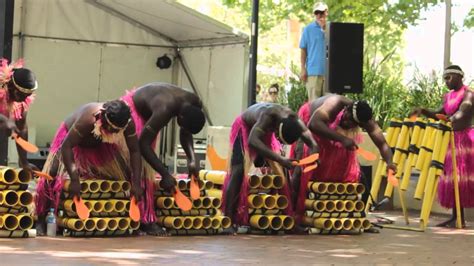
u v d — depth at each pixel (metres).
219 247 5.90
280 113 6.66
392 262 5.43
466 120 7.84
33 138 13.35
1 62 6.42
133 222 6.45
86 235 6.25
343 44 8.88
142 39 14.22
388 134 8.20
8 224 6.01
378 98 11.16
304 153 7.13
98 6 13.88
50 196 6.30
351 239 6.74
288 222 6.96
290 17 21.69
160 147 13.75
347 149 6.80
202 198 6.73
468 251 6.14
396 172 7.07
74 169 6.09
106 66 14.18
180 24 13.14
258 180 6.89
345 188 7.12
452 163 7.84
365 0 17.03
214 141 10.66
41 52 13.83
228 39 12.97
